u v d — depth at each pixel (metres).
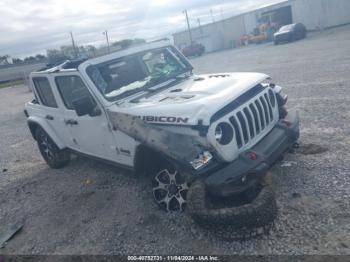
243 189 3.07
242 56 23.97
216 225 2.97
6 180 6.55
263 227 3.06
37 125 6.17
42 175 6.38
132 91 4.43
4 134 11.09
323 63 12.38
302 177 4.04
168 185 3.81
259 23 40.78
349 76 9.21
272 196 3.08
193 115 3.21
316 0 34.38
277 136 3.74
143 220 3.94
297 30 27.44
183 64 5.33
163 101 3.81
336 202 3.43
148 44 5.15
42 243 4.04
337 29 30.25
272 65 14.95
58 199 5.12
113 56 4.64
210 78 4.59
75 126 4.96
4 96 26.66
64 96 4.97
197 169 3.13
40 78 5.36
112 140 4.26
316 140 5.08
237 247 3.09
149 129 3.53
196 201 3.02
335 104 6.82
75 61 4.93
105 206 4.52
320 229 3.10
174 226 3.65
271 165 3.49
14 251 4.01
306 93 8.33
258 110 3.74
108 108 4.12
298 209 3.44
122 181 5.13
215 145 3.17
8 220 4.84
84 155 5.32
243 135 3.50
